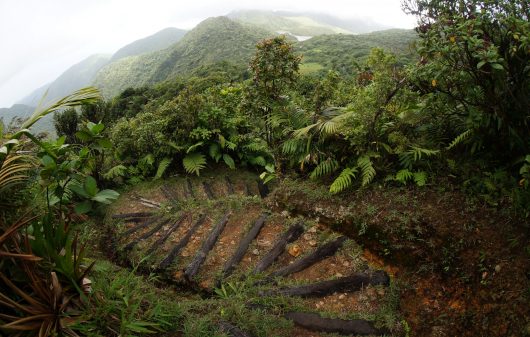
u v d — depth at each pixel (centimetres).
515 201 310
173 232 489
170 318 286
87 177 304
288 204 457
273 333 290
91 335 232
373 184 409
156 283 414
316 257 375
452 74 306
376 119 407
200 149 704
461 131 389
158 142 685
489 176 346
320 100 504
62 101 272
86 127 321
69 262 250
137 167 708
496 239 302
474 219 323
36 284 227
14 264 234
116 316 258
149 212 569
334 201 419
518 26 258
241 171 689
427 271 325
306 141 491
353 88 547
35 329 219
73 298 253
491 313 273
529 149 320
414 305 313
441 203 351
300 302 325
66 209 333
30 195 289
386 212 370
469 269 301
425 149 382
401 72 387
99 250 492
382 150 422
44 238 263
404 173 384
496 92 311
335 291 335
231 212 491
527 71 292
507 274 279
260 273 372
